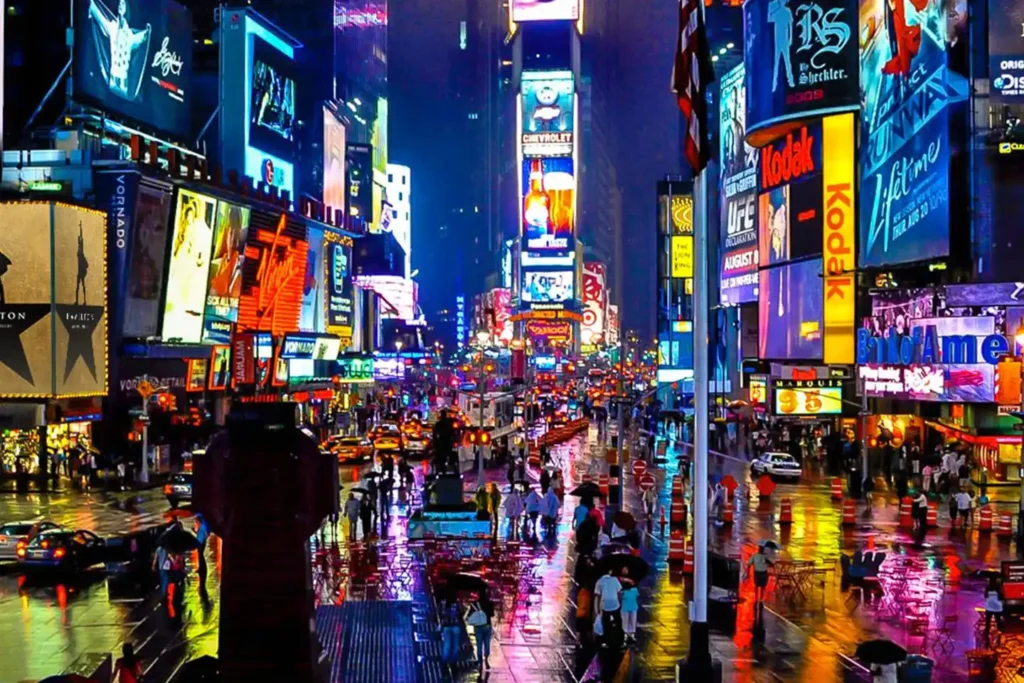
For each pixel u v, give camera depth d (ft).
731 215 392.47
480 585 81.15
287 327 365.20
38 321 217.56
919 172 237.25
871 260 269.23
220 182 299.99
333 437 264.31
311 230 383.65
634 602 87.86
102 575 120.47
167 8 308.19
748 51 329.11
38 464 215.31
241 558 52.95
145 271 261.24
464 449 243.81
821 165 297.12
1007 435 205.26
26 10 267.39
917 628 94.53
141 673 73.92
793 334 312.71
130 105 289.33
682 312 443.73
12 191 229.45
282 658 52.85
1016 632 92.27
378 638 89.04
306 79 435.12
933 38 231.09
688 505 174.29
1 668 81.66
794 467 218.18
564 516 165.37
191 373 281.74
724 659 83.30
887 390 237.86
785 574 108.88
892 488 203.31
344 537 144.77
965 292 211.82
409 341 589.73
